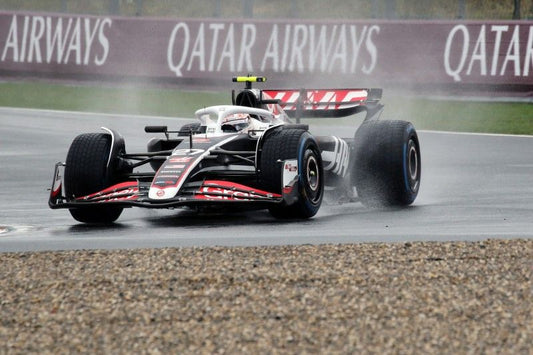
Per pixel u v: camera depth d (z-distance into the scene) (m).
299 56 75.00
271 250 23.39
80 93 82.12
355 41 73.25
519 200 34.88
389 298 18.33
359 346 15.43
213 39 77.94
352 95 35.59
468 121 65.56
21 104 77.62
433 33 71.38
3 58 85.81
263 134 29.77
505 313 17.19
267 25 76.00
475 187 39.28
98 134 31.31
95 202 28.73
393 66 72.25
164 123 66.94
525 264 21.30
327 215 31.77
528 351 15.07
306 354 15.11
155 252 23.41
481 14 87.94
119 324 17.05
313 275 20.31
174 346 15.67
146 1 96.88
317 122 69.81
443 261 21.72
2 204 35.84
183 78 79.06
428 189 39.03
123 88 83.50
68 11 100.69
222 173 29.92
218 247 23.91
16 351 15.65
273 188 29.17
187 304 18.27
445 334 15.98
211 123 32.12
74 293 19.33
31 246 25.53
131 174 30.92
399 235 26.33
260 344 15.66
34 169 46.50
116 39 81.56
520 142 56.09
